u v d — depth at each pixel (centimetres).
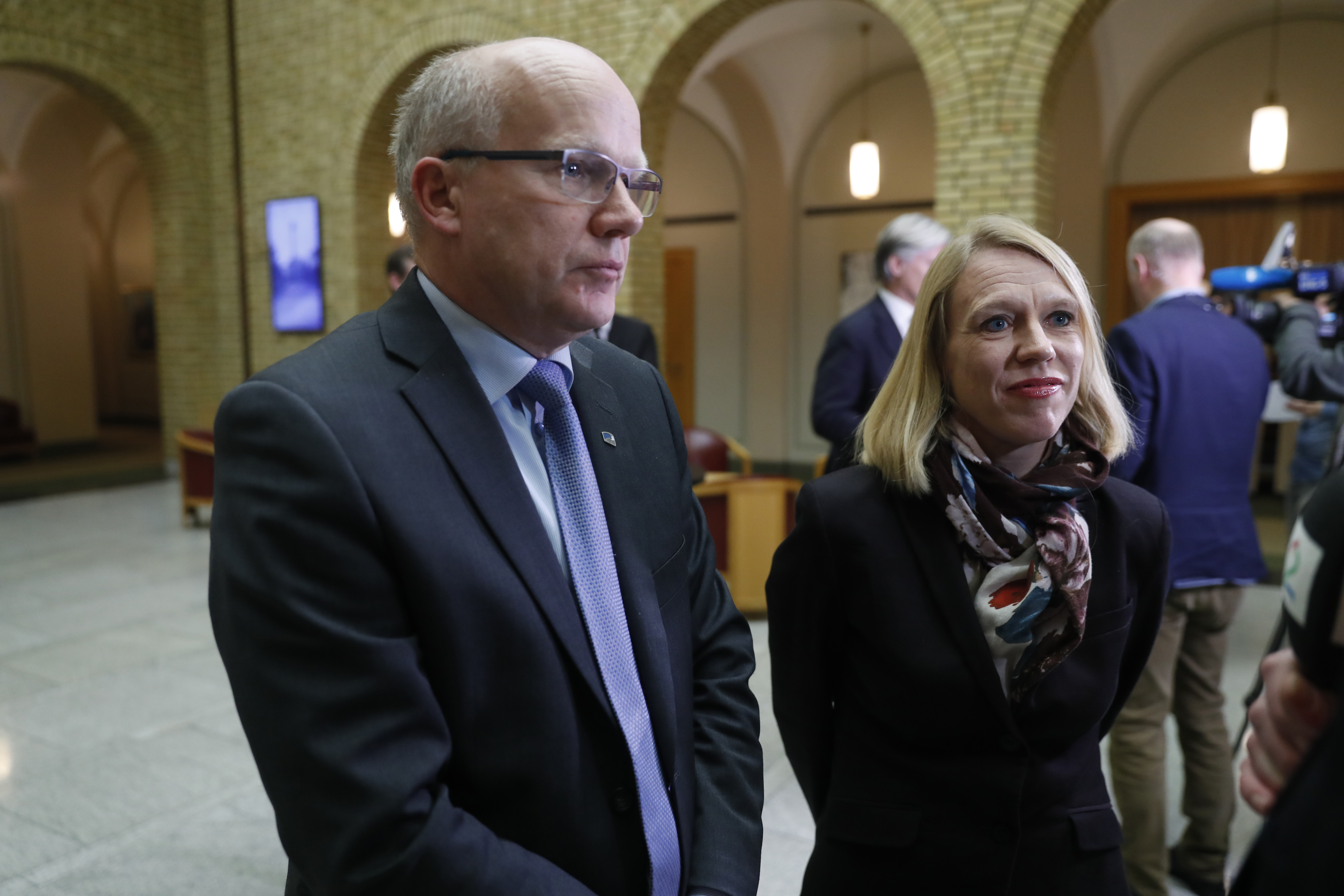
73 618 487
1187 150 778
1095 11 545
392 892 84
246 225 905
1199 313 238
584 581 105
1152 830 223
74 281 1204
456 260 101
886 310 303
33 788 303
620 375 125
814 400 309
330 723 86
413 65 790
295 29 848
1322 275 261
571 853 99
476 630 94
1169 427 229
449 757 92
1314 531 75
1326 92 724
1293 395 262
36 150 1146
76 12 823
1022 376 116
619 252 100
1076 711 123
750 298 997
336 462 89
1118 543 127
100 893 246
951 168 577
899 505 128
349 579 88
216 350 948
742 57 899
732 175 991
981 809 124
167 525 726
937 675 121
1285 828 69
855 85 908
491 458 100
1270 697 77
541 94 95
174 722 355
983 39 560
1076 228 823
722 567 505
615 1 684
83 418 1219
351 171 829
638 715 105
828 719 143
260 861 261
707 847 112
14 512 782
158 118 887
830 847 133
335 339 102
